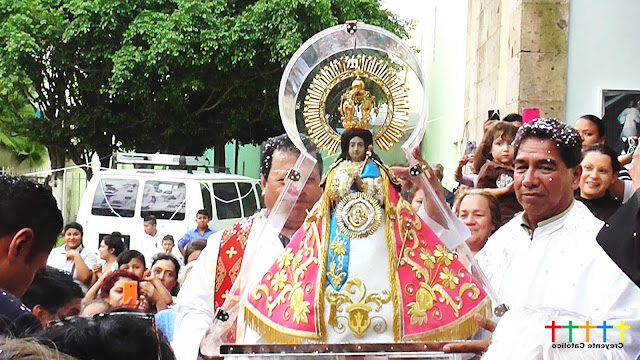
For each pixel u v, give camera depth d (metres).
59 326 2.50
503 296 4.07
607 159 5.41
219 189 14.62
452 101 16.03
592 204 5.45
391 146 3.79
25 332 2.66
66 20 19.34
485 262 4.36
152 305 5.89
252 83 19.25
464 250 3.84
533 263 4.02
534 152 3.99
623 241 3.58
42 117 20.41
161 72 18.33
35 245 3.16
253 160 25.11
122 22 18.92
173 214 14.16
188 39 18.23
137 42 18.77
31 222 3.13
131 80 18.58
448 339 3.53
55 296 3.99
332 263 3.55
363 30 3.79
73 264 8.78
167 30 18.09
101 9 18.67
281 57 17.81
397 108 3.79
